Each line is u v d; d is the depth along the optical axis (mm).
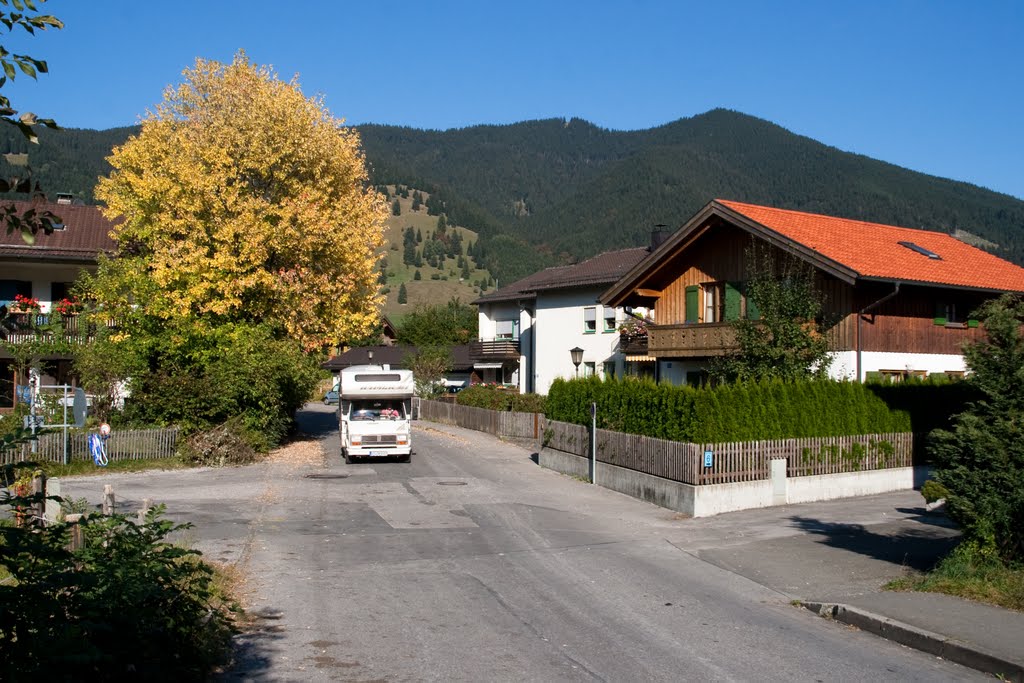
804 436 18891
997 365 10742
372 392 26531
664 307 29812
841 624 9531
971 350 10992
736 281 26953
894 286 23750
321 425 43031
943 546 13438
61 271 35375
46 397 24641
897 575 11555
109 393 25734
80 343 28281
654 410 19531
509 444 32875
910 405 20578
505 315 48344
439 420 45156
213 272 29422
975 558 10641
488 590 10898
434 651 8188
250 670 7488
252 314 31422
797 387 19016
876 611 9438
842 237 26438
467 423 40500
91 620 5629
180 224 29828
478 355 48594
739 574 12062
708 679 7457
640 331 33906
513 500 18906
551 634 8859
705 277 28234
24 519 5578
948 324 25281
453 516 16750
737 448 17688
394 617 9508
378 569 12094
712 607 10227
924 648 8453
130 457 24172
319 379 35000
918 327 24703
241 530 14867
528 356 46125
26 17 4211
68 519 8133
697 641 8711
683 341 27484
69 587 5281
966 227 186500
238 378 26656
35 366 26109
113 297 27922
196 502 17938
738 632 9102
